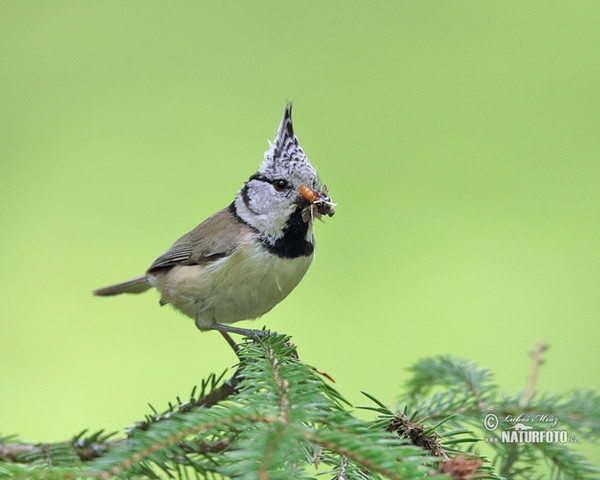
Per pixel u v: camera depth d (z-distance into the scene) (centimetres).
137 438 465
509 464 689
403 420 553
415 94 1733
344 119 1688
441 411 728
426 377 821
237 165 1633
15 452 582
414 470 431
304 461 445
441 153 1625
